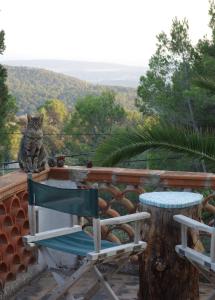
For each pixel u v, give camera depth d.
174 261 4.03
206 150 6.53
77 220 4.03
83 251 3.45
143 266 4.15
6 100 24.22
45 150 4.96
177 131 6.51
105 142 6.58
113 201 4.97
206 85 8.40
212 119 17.77
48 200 3.57
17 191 4.51
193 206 4.02
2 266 4.38
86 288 4.66
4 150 24.33
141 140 6.51
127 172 4.85
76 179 5.04
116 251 3.48
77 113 44.03
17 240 4.59
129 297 4.47
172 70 20.77
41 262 4.95
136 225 3.64
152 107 21.69
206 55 18.91
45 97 67.81
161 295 4.12
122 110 42.72
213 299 3.73
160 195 4.20
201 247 4.14
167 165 15.84
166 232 4.01
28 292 4.59
